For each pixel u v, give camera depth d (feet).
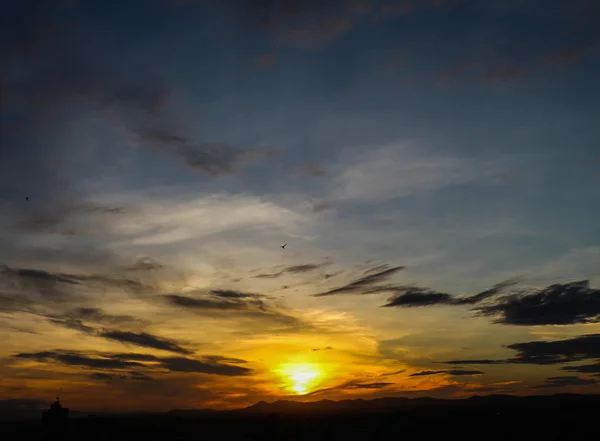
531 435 502.79
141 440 572.51
